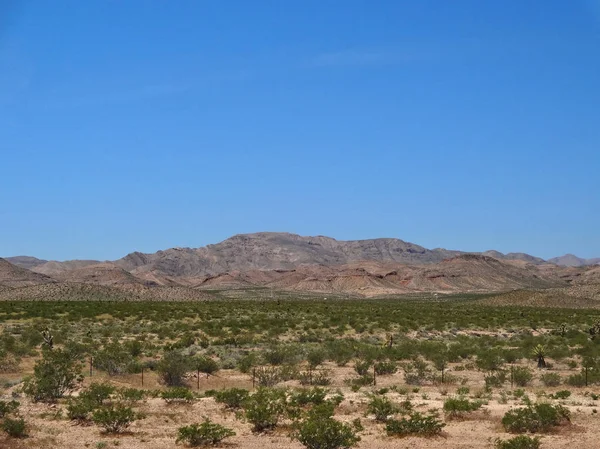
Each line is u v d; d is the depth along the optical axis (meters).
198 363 42.47
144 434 25.73
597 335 70.31
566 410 27.92
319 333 75.25
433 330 84.94
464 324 92.56
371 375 42.78
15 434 24.83
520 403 31.97
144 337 68.69
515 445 23.14
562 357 52.25
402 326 86.50
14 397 32.59
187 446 24.27
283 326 83.62
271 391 32.78
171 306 125.94
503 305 161.75
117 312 102.19
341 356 49.94
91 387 31.27
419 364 43.66
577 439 25.12
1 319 88.69
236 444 24.64
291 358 49.06
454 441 24.98
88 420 27.70
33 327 72.31
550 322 99.19
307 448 23.78
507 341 70.75
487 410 30.02
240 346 62.22
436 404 31.72
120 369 41.69
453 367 48.28
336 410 30.06
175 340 67.62
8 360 44.31
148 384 38.38
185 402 31.45
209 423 25.39
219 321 90.62
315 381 39.34
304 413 28.11
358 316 104.62
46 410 29.39
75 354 46.81
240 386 38.56
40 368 34.06
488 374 43.16
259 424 26.72
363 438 25.31
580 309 140.88
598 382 39.72
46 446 23.70
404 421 26.20
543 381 40.22
